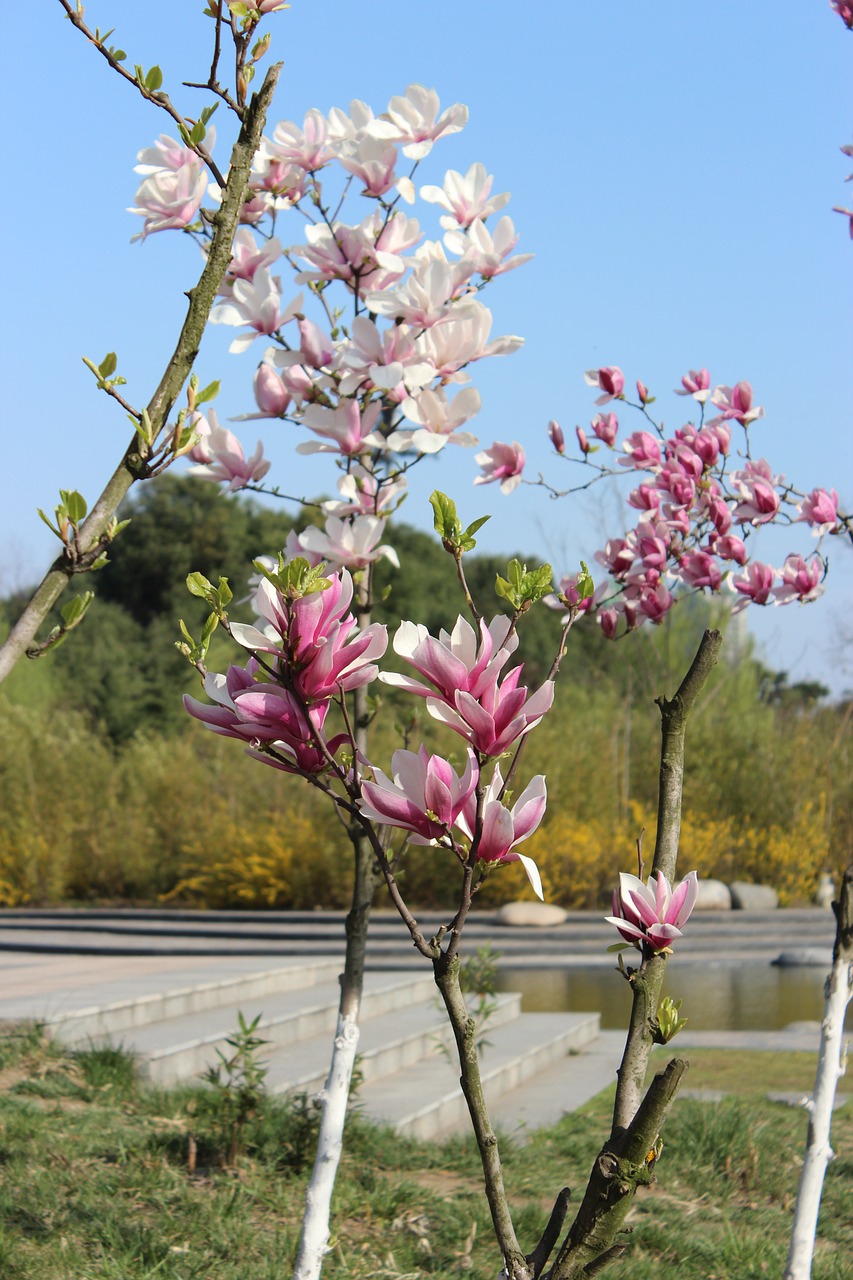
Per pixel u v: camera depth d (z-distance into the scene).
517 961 14.11
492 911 16.20
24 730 19.72
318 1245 3.40
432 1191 5.05
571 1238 1.65
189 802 18.97
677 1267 4.43
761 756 19.19
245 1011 7.85
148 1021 7.42
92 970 9.36
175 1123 5.59
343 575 1.62
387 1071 7.25
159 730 31.89
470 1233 4.60
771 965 14.45
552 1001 11.76
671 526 4.90
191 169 3.05
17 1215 4.33
